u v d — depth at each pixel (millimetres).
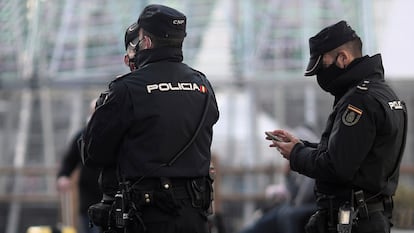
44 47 37938
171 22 14477
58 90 39562
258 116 39125
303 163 14516
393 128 14211
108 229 14477
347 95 14359
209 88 14922
